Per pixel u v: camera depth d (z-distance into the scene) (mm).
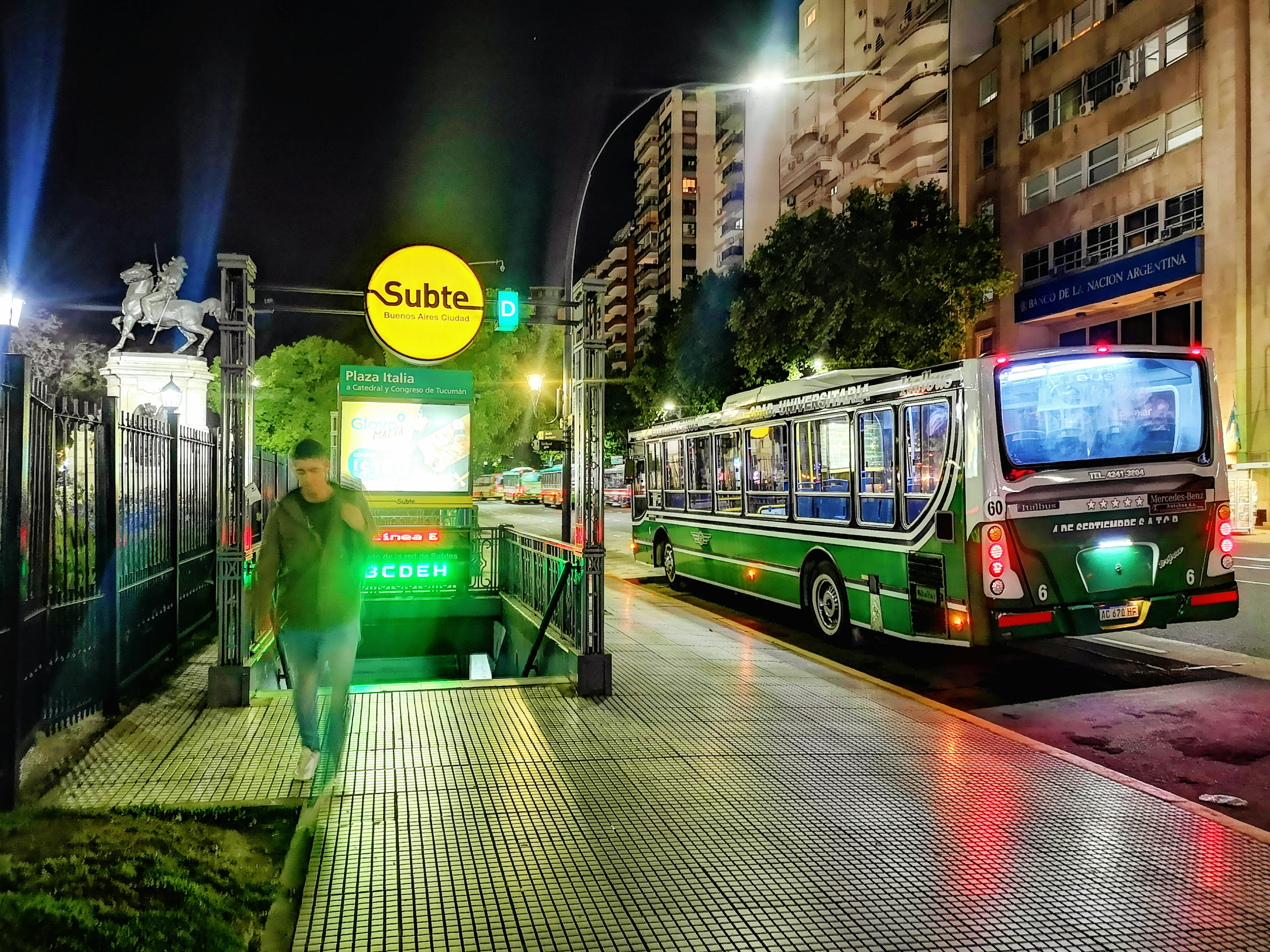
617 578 16562
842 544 9500
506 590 11625
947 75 46938
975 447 7344
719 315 32344
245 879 3527
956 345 25812
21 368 3988
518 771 4945
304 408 35625
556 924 3256
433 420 11945
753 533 11688
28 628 4504
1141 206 29359
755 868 3736
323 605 4703
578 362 7273
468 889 3520
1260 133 25469
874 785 4781
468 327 7367
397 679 11734
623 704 6434
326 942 3109
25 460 4035
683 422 14188
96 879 3275
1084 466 7461
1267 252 25281
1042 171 33781
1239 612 10953
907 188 25391
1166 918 3344
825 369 26375
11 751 3939
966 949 3113
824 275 25453
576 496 7207
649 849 3920
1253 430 25578
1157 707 7008
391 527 11781
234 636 6285
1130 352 7676
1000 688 7809
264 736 5477
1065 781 4859
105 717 5762
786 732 5773
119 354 24188
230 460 6520
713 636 9523
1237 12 26031
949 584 7641
